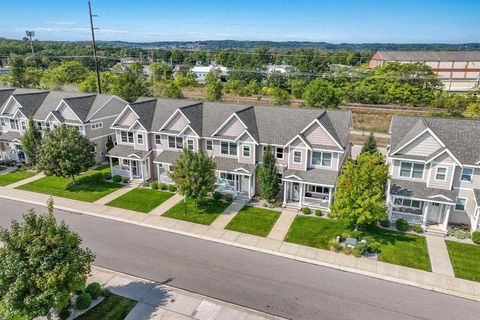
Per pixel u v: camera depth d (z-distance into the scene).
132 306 20.95
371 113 73.62
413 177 30.94
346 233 28.53
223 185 36.34
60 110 47.47
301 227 30.45
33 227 17.69
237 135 36.62
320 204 33.66
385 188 32.53
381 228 30.27
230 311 20.67
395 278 23.67
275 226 30.64
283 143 34.81
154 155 41.28
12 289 16.09
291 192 35.34
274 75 102.88
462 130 30.86
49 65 128.75
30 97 50.75
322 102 68.00
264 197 34.19
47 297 16.89
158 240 28.52
